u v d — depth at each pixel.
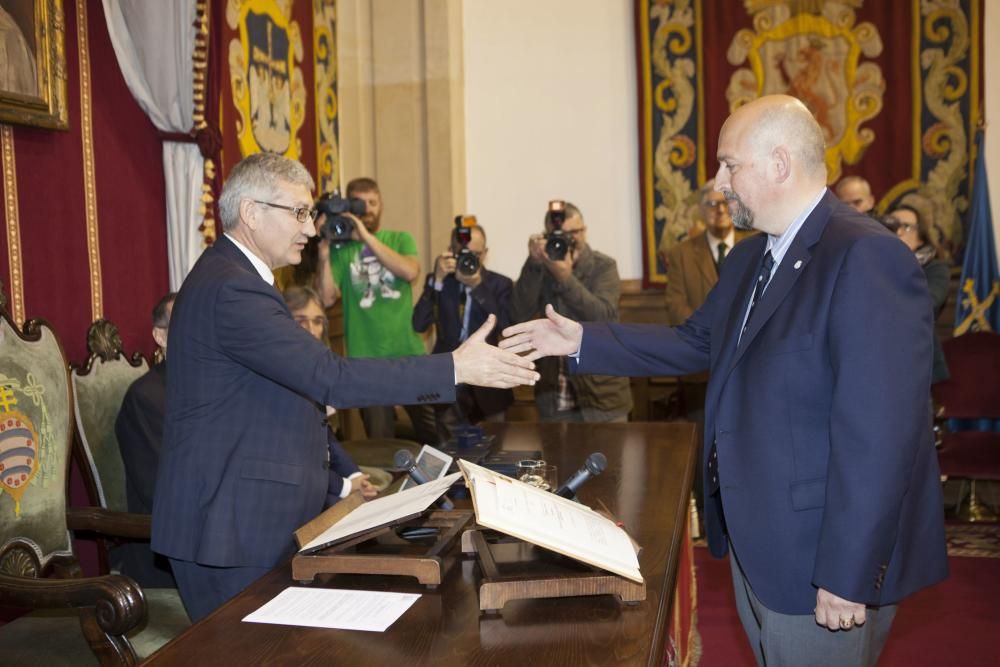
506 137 6.36
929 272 5.02
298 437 2.26
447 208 6.15
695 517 4.54
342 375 2.08
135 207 3.65
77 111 3.32
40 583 2.01
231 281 2.15
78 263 3.32
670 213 6.15
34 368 2.68
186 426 2.21
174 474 2.20
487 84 6.35
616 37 6.21
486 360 2.12
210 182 3.70
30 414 2.62
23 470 2.57
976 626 3.55
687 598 2.64
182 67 3.60
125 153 3.59
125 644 2.00
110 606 1.93
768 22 5.98
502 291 4.65
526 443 2.94
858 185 4.99
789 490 1.83
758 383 1.87
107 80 3.49
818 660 1.88
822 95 5.95
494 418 4.77
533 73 6.30
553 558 1.69
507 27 6.30
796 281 1.88
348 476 2.96
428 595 1.60
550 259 4.25
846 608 1.70
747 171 1.93
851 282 1.74
